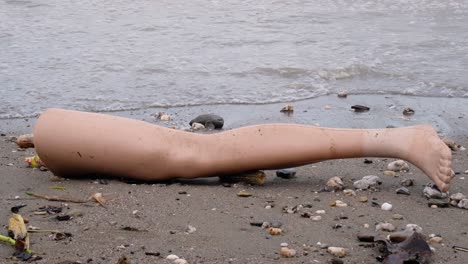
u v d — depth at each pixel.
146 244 1.99
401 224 2.12
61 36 3.81
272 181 2.40
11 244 1.97
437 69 3.50
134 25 3.99
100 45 3.71
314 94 3.27
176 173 2.34
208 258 1.94
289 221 2.12
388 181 2.41
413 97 3.25
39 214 2.13
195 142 2.35
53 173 2.39
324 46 3.74
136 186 2.33
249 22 4.08
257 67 3.48
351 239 2.04
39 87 3.25
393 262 1.91
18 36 3.79
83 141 2.33
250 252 1.97
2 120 2.97
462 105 3.17
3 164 2.52
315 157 2.31
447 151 2.23
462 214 2.19
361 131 2.32
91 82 3.31
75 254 1.94
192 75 3.40
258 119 3.01
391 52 3.67
